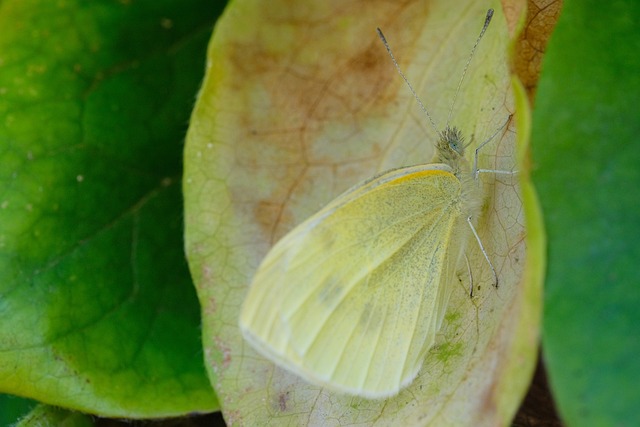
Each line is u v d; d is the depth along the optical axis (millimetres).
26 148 205
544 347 176
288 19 197
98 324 204
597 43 183
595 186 179
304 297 193
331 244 194
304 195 201
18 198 204
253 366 198
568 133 181
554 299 177
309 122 201
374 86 201
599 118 181
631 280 177
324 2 197
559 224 178
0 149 205
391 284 197
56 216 205
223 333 198
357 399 196
